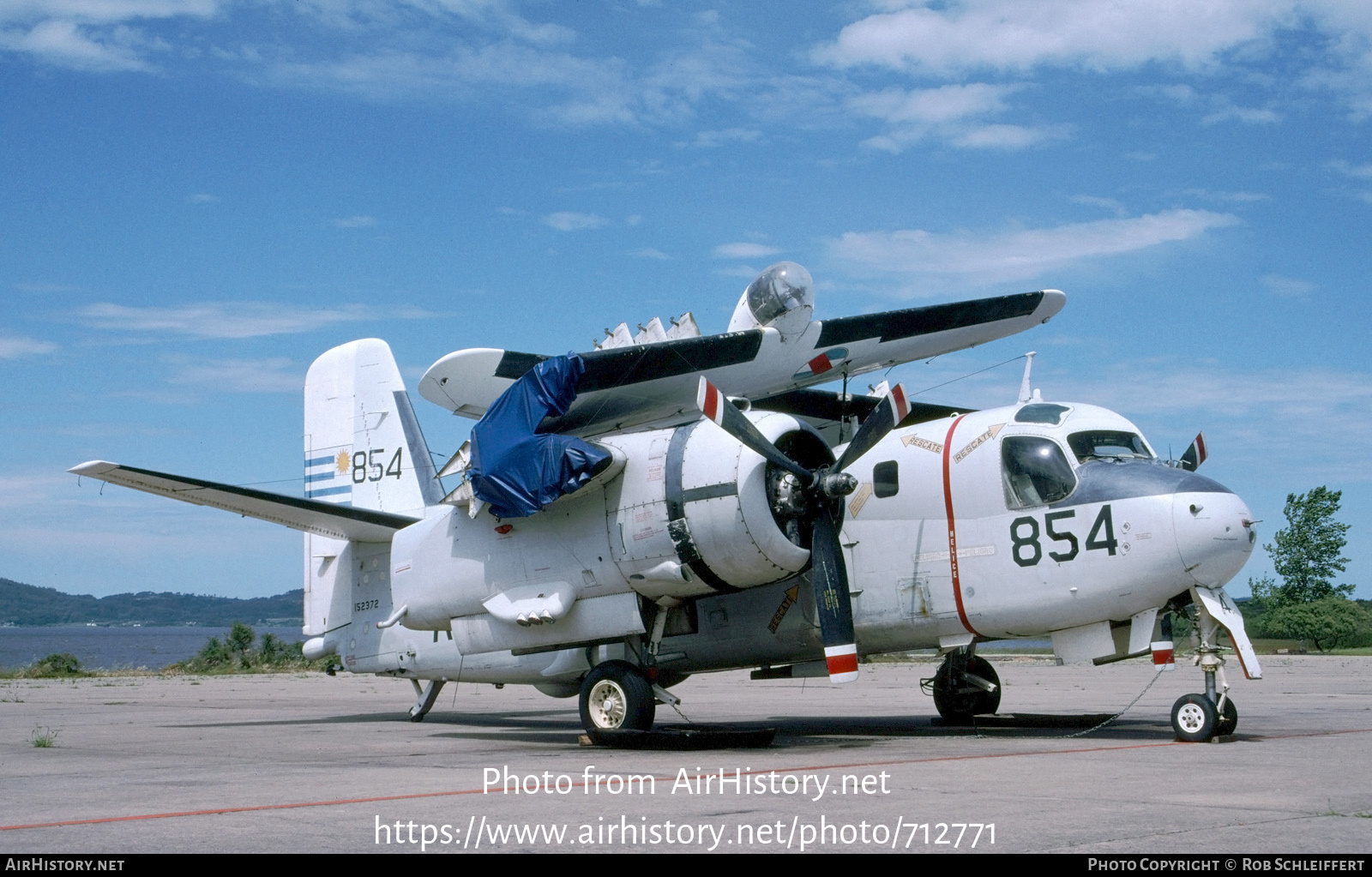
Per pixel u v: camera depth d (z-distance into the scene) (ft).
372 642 51.55
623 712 35.50
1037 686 73.46
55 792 24.20
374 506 53.67
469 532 38.91
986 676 43.09
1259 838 17.02
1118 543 33.22
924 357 45.29
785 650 40.04
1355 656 162.20
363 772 28.02
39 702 69.05
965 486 36.17
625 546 35.27
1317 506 209.87
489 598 38.17
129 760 32.42
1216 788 22.70
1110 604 33.78
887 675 101.50
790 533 35.06
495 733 43.57
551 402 34.65
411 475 52.65
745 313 38.32
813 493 34.65
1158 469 33.91
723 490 33.42
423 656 49.60
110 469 36.24
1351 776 24.67
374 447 54.08
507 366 36.17
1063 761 27.99
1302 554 210.38
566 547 36.52
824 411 47.85
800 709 56.13
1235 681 77.61
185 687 92.32
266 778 26.81
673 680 43.93
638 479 35.32
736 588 35.42
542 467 34.14
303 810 20.79
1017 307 43.65
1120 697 60.34
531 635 37.78
